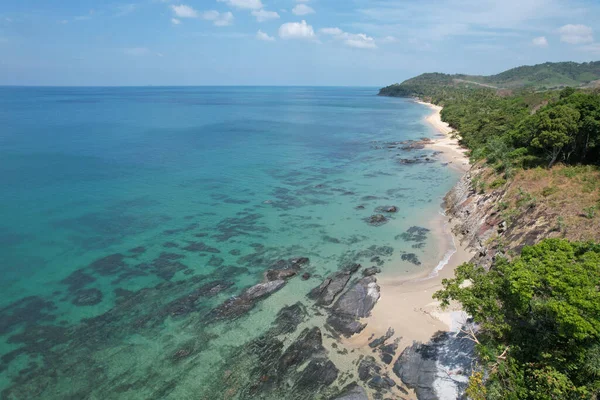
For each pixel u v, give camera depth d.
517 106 117.19
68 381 26.09
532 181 44.28
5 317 32.31
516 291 21.48
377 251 44.09
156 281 37.84
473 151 86.94
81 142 102.25
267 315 32.62
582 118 48.31
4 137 106.12
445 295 26.19
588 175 41.78
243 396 24.84
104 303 34.31
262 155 94.06
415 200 61.56
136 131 125.06
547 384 19.48
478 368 25.12
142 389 25.47
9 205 55.59
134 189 64.56
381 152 100.06
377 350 28.55
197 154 92.50
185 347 29.08
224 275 39.06
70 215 52.88
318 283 37.38
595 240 30.22
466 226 47.47
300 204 59.47
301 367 26.95
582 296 19.56
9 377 26.33
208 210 56.25
